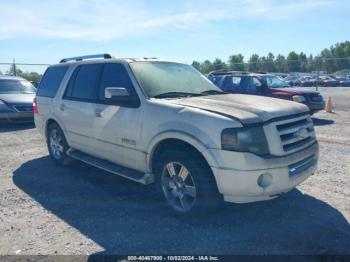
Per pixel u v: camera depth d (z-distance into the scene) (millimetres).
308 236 3635
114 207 4441
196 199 3809
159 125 4047
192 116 3771
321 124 11344
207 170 3742
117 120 4641
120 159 4793
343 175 5590
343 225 3867
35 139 8906
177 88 4766
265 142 3623
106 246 3484
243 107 3877
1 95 10844
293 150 3842
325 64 43000
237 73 12961
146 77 4645
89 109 5188
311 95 11719
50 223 4016
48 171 6043
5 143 8430
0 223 4027
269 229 3793
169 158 4008
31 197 4828
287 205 4406
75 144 5754
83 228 3881
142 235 3699
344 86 42938
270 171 3566
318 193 4812
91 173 5887
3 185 5328
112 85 4871
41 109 6566
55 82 6293
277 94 11703
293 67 51312
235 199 3615
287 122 3875
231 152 3496
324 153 7070
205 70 32812
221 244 3496
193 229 3818
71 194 4918
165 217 4129
